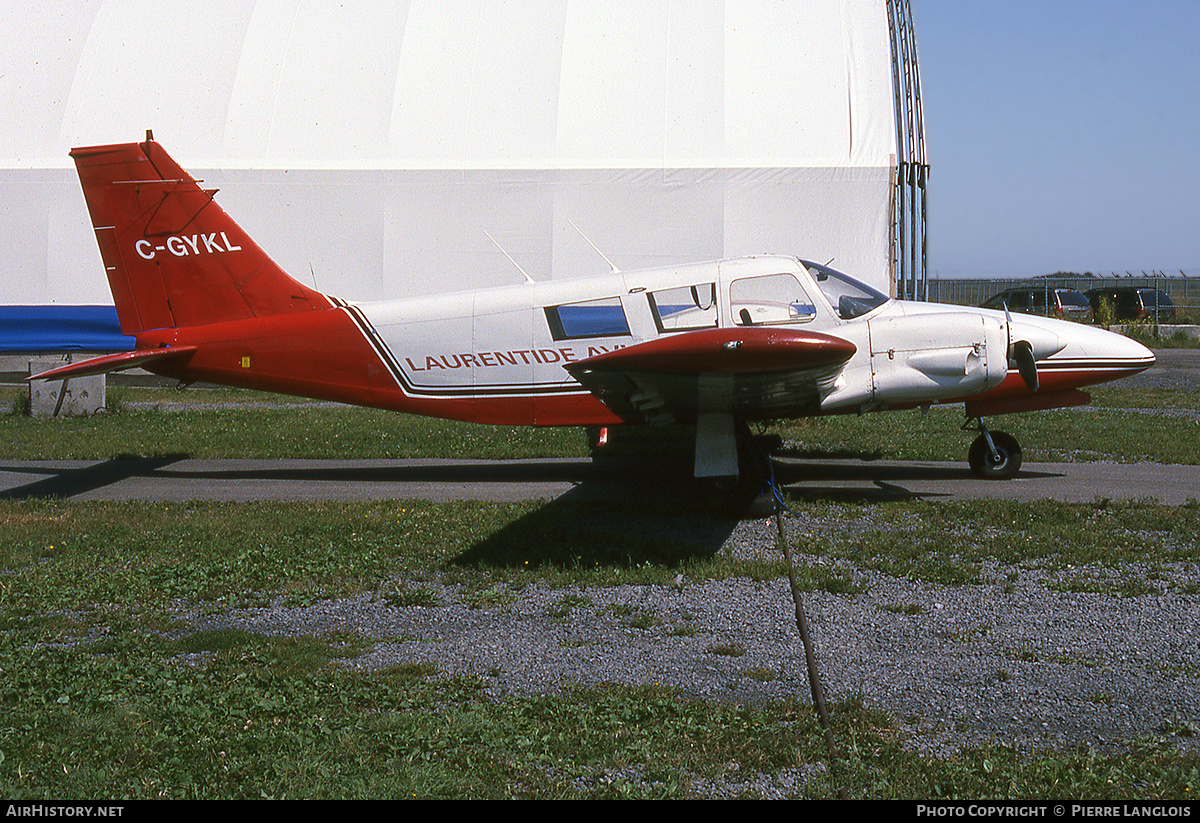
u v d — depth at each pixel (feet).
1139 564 19.39
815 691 13.47
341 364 29.55
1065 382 28.63
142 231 29.86
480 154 54.03
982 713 12.88
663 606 17.69
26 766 11.51
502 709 13.05
